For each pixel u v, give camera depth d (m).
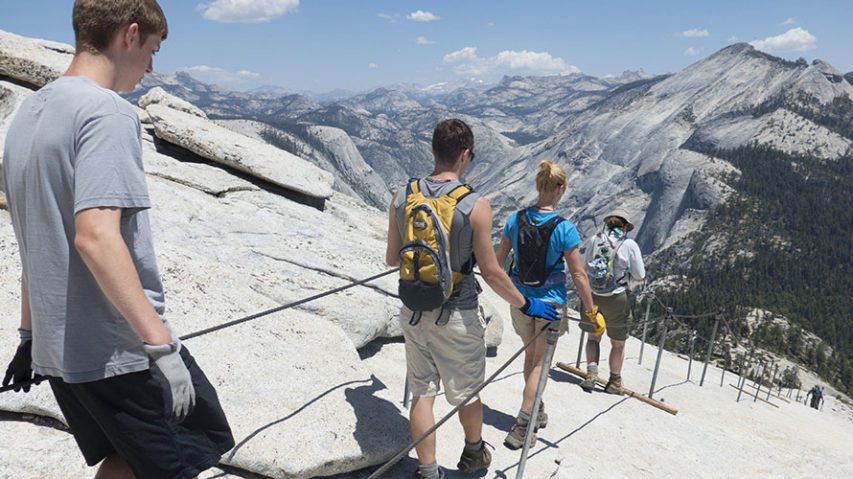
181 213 7.20
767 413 9.23
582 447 5.74
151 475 2.20
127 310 1.85
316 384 4.51
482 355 3.88
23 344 2.33
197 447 2.37
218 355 4.30
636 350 12.26
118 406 2.11
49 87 1.99
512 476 4.58
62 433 3.47
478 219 3.48
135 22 2.04
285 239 7.66
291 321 5.31
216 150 10.00
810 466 6.91
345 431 4.11
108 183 1.84
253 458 3.61
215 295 5.12
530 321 5.23
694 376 11.07
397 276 7.64
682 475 5.78
